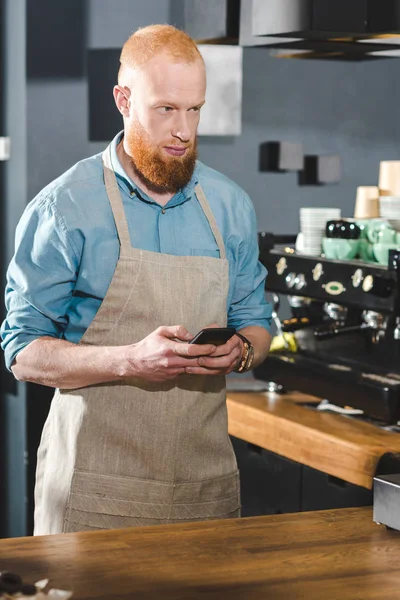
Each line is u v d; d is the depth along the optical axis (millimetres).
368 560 2020
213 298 2629
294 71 4453
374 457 3025
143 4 4215
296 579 1905
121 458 2564
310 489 3342
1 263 4496
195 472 2629
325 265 3379
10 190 4375
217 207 2688
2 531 4535
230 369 2465
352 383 3320
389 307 3129
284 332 3727
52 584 1840
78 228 2518
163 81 2387
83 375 2459
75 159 4227
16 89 4262
